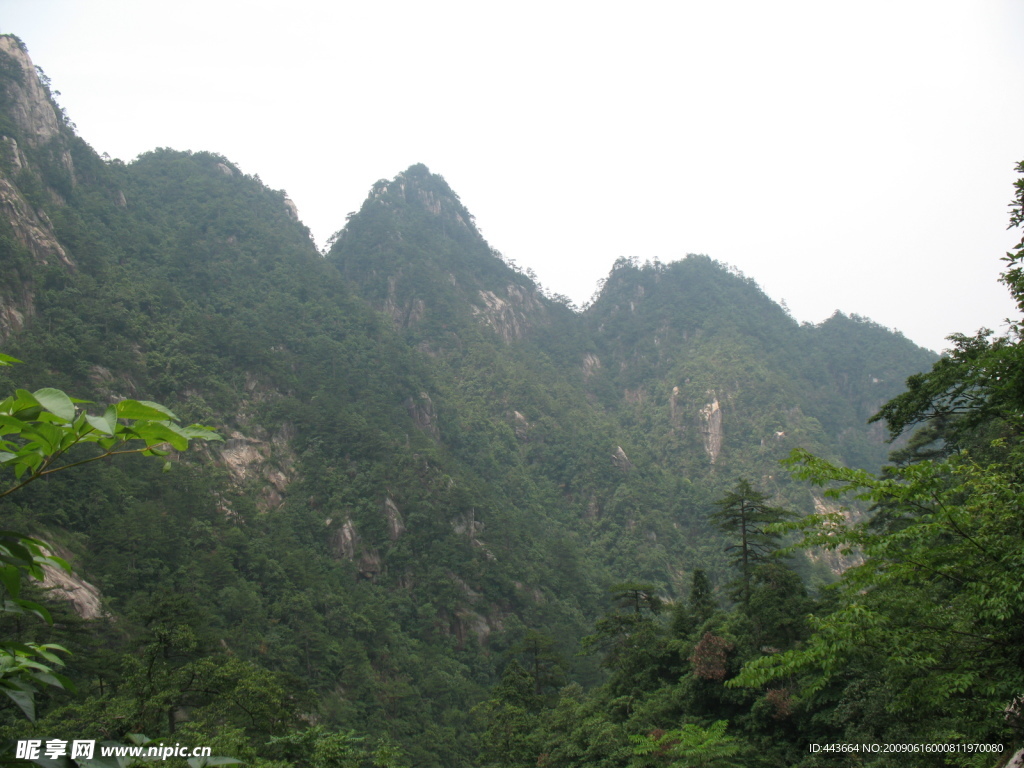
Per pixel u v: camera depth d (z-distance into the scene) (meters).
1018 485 10.16
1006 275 14.31
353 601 68.62
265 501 77.38
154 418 3.07
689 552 114.00
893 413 20.42
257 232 129.38
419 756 50.00
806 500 125.25
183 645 27.17
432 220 197.25
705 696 25.52
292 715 28.47
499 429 132.62
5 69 98.69
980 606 9.15
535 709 39.72
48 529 49.41
